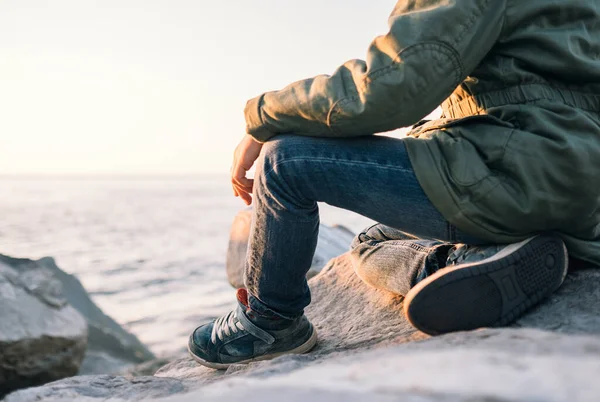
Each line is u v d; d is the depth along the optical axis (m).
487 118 1.51
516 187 1.47
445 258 1.83
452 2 1.41
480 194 1.47
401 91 1.42
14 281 5.39
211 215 101.25
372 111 1.46
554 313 1.51
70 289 11.86
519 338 1.24
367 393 0.97
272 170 1.63
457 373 1.01
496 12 1.44
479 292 1.44
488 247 1.58
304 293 1.87
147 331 14.95
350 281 2.76
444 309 1.43
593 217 1.57
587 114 1.50
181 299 20.42
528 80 1.50
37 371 4.82
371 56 1.47
